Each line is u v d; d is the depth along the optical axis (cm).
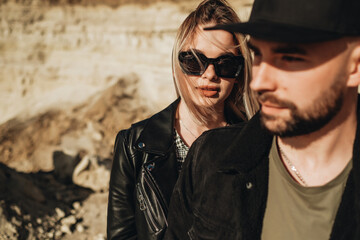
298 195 96
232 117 180
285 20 84
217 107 170
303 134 88
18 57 1166
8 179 455
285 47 82
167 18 986
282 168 99
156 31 995
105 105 833
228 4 160
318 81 83
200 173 114
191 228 114
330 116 86
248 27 84
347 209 89
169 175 164
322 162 96
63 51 1133
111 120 804
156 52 988
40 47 1158
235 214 103
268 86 85
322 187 93
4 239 388
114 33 1067
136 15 1034
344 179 92
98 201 489
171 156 165
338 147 94
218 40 154
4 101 1159
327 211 93
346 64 85
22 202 438
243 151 103
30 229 411
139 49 1015
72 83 1092
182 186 120
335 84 84
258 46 86
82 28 1116
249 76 165
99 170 525
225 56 156
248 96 171
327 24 81
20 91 1153
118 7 1062
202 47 155
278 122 87
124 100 880
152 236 160
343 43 83
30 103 1123
